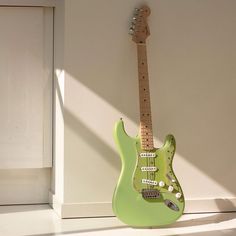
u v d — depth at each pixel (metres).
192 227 2.29
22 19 2.69
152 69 2.53
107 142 2.50
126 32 2.51
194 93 2.58
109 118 2.50
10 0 2.64
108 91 2.50
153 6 2.53
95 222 2.37
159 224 2.26
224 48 2.61
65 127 2.46
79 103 2.48
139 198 2.25
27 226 2.28
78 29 2.47
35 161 2.72
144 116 2.30
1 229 2.23
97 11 2.49
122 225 2.31
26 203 2.76
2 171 2.73
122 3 2.51
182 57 2.56
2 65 2.68
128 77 2.51
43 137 2.73
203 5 2.59
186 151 2.57
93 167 2.48
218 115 2.60
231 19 2.62
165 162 2.28
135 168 2.25
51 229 2.23
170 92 2.55
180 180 2.56
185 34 2.57
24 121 2.71
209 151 2.59
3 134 2.69
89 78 2.48
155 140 2.53
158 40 2.54
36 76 2.71
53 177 2.72
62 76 2.51
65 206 2.44
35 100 2.72
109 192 2.50
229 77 2.62
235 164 2.62
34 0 2.67
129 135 2.51
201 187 2.59
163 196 2.27
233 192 2.62
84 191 2.47
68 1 2.46
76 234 2.15
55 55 2.69
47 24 2.72
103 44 2.49
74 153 2.46
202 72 2.59
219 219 2.45
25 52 2.70
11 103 2.69
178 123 2.56
